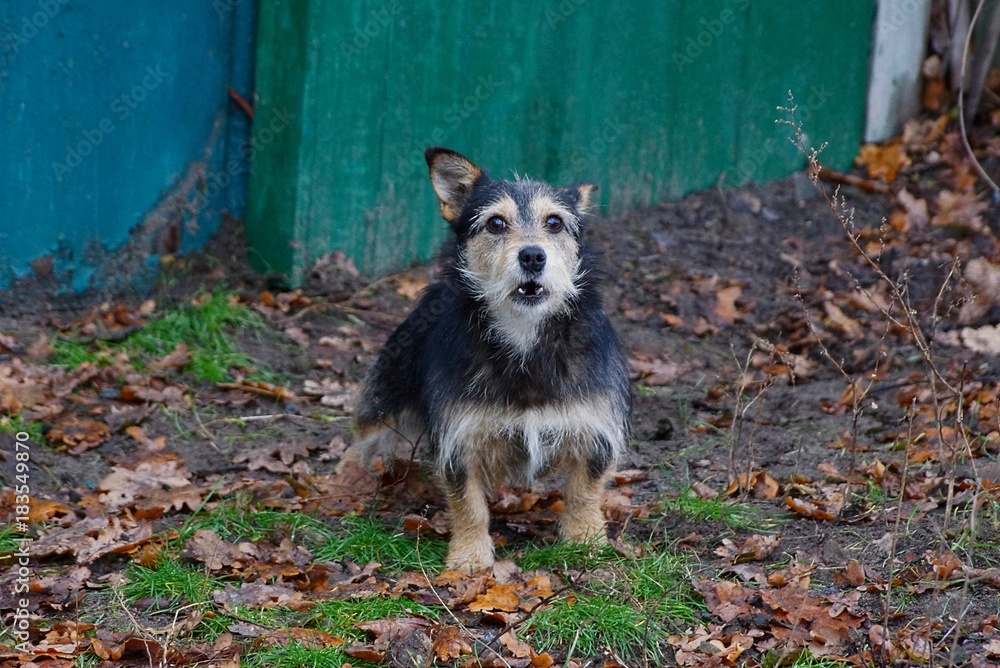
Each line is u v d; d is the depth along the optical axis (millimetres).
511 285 5734
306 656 4820
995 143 11414
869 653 4762
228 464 7238
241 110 9898
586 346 5953
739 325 9602
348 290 9734
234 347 8859
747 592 5273
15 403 7496
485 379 5797
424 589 5551
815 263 10297
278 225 9633
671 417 7926
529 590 5473
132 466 7008
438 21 9695
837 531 5922
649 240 10688
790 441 7328
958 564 5227
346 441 7688
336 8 9117
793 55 11344
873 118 11953
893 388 8008
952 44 11867
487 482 6141
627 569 5574
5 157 8922
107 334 8805
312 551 5988
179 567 5680
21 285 9164
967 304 8883
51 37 8898
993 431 6941
